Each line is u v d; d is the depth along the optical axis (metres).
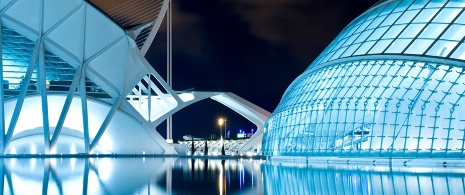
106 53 68.50
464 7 39.62
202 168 33.50
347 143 39.59
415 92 37.41
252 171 29.50
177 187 19.69
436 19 39.91
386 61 40.34
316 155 41.53
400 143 36.78
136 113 71.62
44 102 62.31
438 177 23.38
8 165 37.50
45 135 61.62
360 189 18.52
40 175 26.25
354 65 42.16
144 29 73.94
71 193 17.50
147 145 72.56
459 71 36.44
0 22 62.78
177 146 75.44
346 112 40.25
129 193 17.58
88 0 63.91
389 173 26.27
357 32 45.84
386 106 38.03
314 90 44.47
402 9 43.56
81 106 69.19
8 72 65.50
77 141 70.25
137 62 71.00
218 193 17.56
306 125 43.22
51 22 64.62
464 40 37.25
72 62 68.12
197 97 74.62
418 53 38.34
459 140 34.88
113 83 71.31
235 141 103.75
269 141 49.06
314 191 18.09
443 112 35.84
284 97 52.28
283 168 32.34
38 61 64.44
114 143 71.62
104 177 24.97
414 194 16.86
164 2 73.69
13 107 64.75
